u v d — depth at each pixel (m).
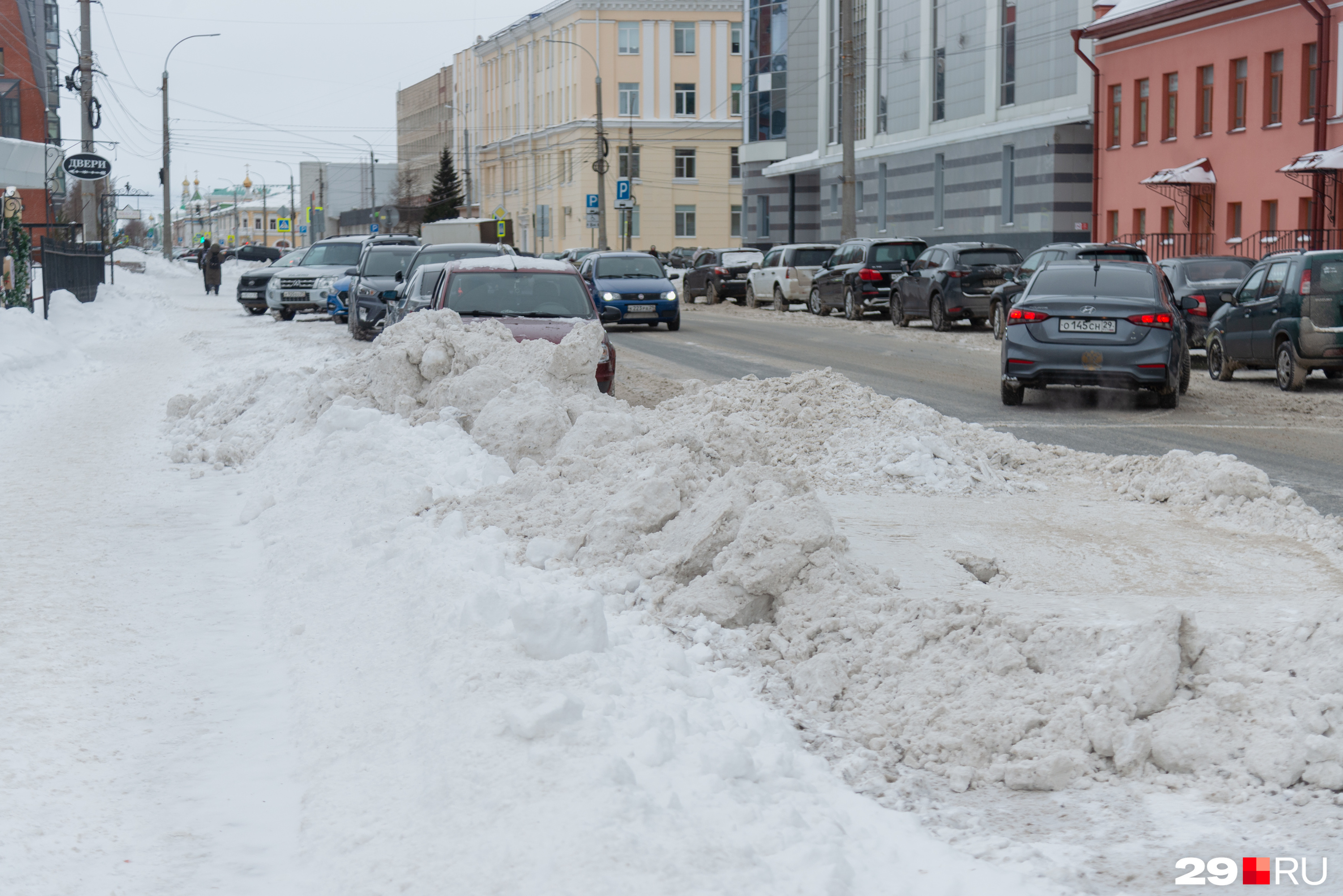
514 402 9.59
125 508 9.36
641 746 4.14
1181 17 34.94
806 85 64.94
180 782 4.43
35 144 35.16
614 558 6.50
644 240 92.25
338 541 7.49
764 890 3.39
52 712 5.07
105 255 51.28
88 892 3.67
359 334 24.84
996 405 15.41
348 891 3.60
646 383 17.62
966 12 47.12
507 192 109.06
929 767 4.45
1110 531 8.24
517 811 3.80
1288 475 10.52
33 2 82.06
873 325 31.33
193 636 6.16
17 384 18.14
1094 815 4.08
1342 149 28.92
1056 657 4.92
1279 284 17.48
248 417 12.44
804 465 10.13
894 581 6.23
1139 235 37.28
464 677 4.77
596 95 64.31
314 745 4.67
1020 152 43.50
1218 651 4.75
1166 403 15.09
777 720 4.69
